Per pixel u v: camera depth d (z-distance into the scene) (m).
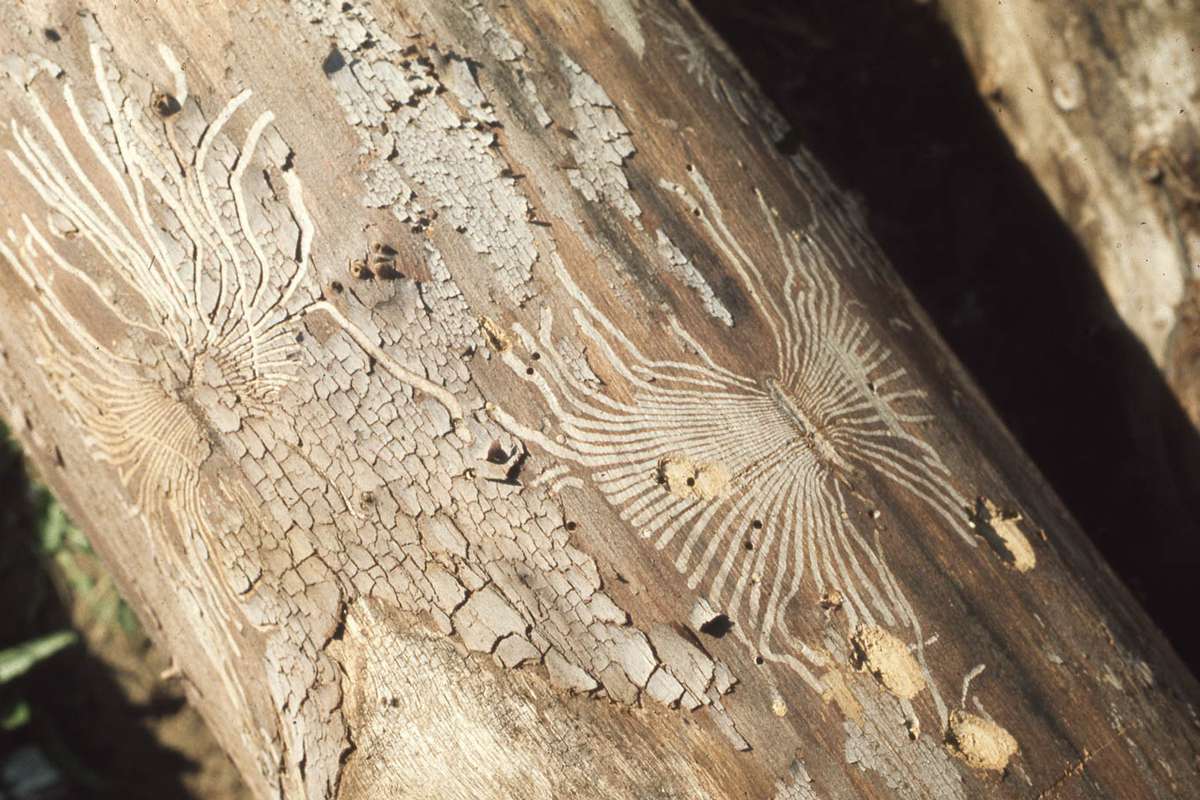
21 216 0.79
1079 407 0.91
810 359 0.80
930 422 0.81
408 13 0.78
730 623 0.77
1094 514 0.91
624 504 0.77
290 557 0.77
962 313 0.93
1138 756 0.80
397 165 0.77
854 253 0.84
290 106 0.77
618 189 0.79
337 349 0.77
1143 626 0.83
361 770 0.77
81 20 0.78
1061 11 0.88
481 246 0.77
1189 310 0.88
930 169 0.93
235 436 0.77
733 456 0.78
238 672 0.80
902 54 0.92
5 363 0.82
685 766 0.76
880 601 0.78
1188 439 0.89
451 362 0.77
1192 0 0.85
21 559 1.05
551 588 0.76
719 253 0.80
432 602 0.77
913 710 0.78
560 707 0.76
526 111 0.79
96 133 0.78
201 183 0.77
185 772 1.04
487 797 0.77
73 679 1.05
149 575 0.82
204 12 0.77
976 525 0.81
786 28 0.94
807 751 0.77
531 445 0.77
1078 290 0.90
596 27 0.81
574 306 0.78
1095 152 0.89
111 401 0.79
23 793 1.01
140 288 0.78
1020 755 0.78
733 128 0.83
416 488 0.77
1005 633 0.79
